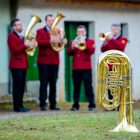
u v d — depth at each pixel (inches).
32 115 593.6
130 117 440.1
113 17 883.4
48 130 457.1
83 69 673.6
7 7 781.3
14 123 504.7
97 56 858.8
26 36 656.4
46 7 810.8
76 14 841.5
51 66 676.7
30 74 792.3
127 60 435.8
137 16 909.8
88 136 418.3
